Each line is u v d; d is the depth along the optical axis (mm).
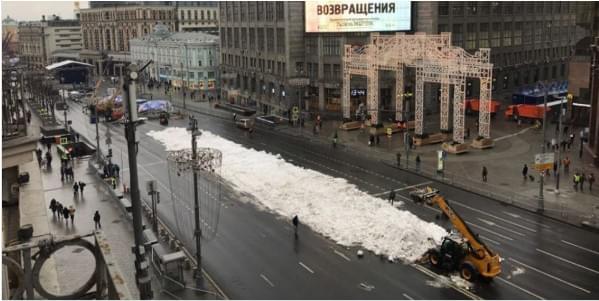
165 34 177000
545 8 130625
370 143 78562
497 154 71500
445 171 63906
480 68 70750
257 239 43875
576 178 55812
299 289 35031
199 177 61969
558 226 45812
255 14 120750
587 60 86438
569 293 33844
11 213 33125
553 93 105688
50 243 17469
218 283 36125
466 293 33938
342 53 99688
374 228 44188
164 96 145375
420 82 76438
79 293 18000
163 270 34781
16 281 19703
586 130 76312
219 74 155750
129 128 19156
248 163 68750
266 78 118312
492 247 41250
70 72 185250
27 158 27500
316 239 43719
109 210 53156
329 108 104312
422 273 37000
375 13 95625
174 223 47906
